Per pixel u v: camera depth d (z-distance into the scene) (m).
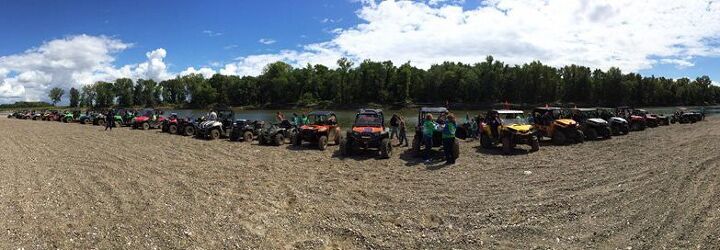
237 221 7.41
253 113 77.62
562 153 14.95
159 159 14.53
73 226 7.14
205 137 21.59
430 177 11.15
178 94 125.94
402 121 18.14
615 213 7.61
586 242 6.29
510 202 8.52
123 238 6.58
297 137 18.06
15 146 18.72
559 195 8.97
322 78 98.25
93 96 130.25
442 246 6.29
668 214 7.43
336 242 6.52
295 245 6.35
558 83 87.31
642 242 6.22
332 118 18.61
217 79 112.12
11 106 132.00
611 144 17.39
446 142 13.02
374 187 10.05
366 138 14.54
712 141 17.70
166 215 7.75
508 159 13.84
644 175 10.73
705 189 9.09
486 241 6.44
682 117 32.69
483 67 86.50
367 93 88.12
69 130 28.39
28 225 7.20
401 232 6.91
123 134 24.70
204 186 10.18
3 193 9.44
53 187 10.06
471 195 9.16
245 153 16.05
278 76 98.88
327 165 13.19
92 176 11.38
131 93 127.56
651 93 94.88
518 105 85.19
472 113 66.00
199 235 6.71
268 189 9.89
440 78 86.44
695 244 6.09
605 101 90.69
